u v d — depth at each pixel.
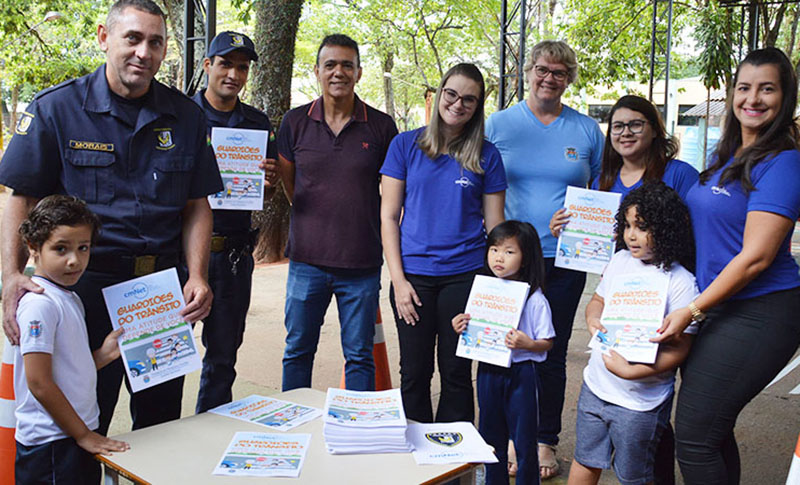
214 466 1.97
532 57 3.36
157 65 2.45
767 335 2.26
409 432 2.25
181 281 2.79
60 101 2.38
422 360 3.10
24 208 2.38
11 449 2.56
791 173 2.20
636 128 3.00
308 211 3.43
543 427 3.42
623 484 2.57
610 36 18.97
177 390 2.86
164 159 2.56
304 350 3.55
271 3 9.10
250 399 2.56
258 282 8.47
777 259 2.30
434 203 3.04
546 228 3.37
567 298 3.39
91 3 21.64
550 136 3.40
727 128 2.46
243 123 3.50
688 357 2.45
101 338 2.52
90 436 2.10
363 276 3.47
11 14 19.59
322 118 3.40
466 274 3.03
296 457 2.04
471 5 21.09
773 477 3.38
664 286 2.46
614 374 2.50
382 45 24.72
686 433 2.39
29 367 2.07
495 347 2.77
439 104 2.97
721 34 14.34
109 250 2.46
